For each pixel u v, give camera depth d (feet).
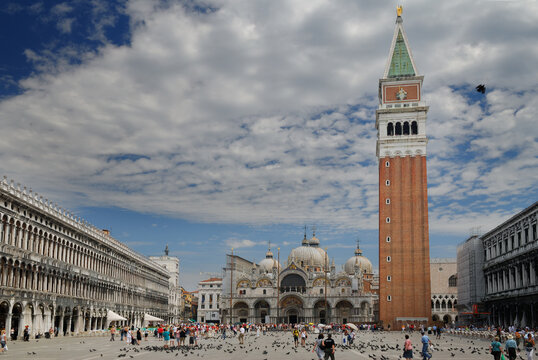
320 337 136.87
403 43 539.70
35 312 266.77
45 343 233.96
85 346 220.43
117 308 418.31
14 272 247.50
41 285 277.23
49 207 290.56
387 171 506.89
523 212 339.57
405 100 522.06
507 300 365.61
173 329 245.04
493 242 418.72
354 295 644.69
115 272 422.41
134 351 195.83
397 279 483.92
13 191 248.32
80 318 332.19
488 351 205.46
